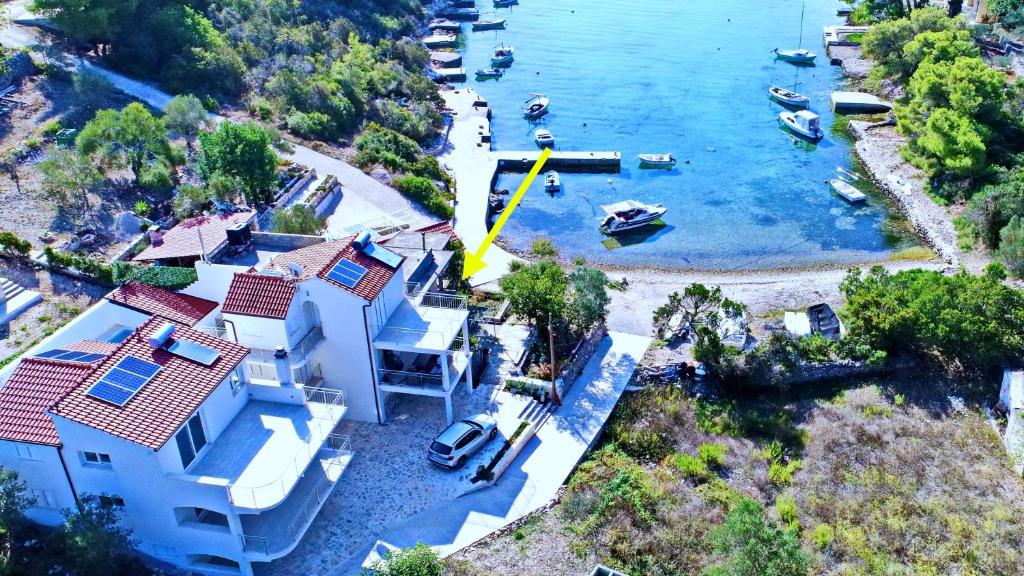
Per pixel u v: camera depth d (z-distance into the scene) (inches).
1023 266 2197.3
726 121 3543.3
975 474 1587.1
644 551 1376.7
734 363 1802.4
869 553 1396.4
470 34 4862.2
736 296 2201.0
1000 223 2400.3
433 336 1571.1
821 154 3216.0
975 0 4335.6
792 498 1510.8
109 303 1588.3
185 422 1234.0
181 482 1224.8
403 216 2492.6
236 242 1774.1
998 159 2817.4
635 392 1779.0
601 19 5147.6
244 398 1423.5
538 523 1428.4
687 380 1841.8
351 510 1434.5
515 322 1966.0
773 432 1699.1
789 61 4269.2
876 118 3474.4
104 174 2330.2
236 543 1258.6
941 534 1448.1
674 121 3555.6
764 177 3038.9
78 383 1231.5
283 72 3127.5
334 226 2377.0
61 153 2172.7
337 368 1600.6
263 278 1525.6
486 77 4109.3
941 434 1696.6
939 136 2768.2
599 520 1429.6
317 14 4010.8
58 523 1301.7
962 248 2447.1
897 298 1893.5
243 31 3486.7
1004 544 1428.4
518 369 1785.2
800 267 2444.6
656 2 5516.7
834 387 1854.1
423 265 1793.8
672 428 1689.2
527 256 2496.3
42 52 2822.3
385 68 3639.3
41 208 2145.7
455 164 3068.4
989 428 1717.5
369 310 1533.0
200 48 3139.8
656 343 1943.9
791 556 1232.2
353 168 2763.3
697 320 1936.5
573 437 1632.6
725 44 4586.6
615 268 2445.9
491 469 1515.7
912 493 1537.9
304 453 1312.7
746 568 1221.1
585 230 2682.1
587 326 1909.4
